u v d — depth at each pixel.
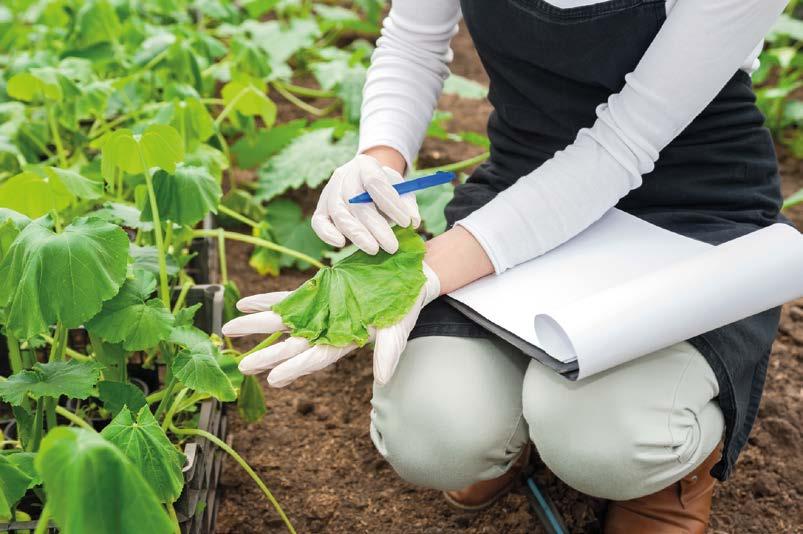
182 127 1.92
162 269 1.56
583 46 1.39
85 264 1.29
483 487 1.66
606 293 1.23
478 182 1.65
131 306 1.40
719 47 1.26
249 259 2.52
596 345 1.18
